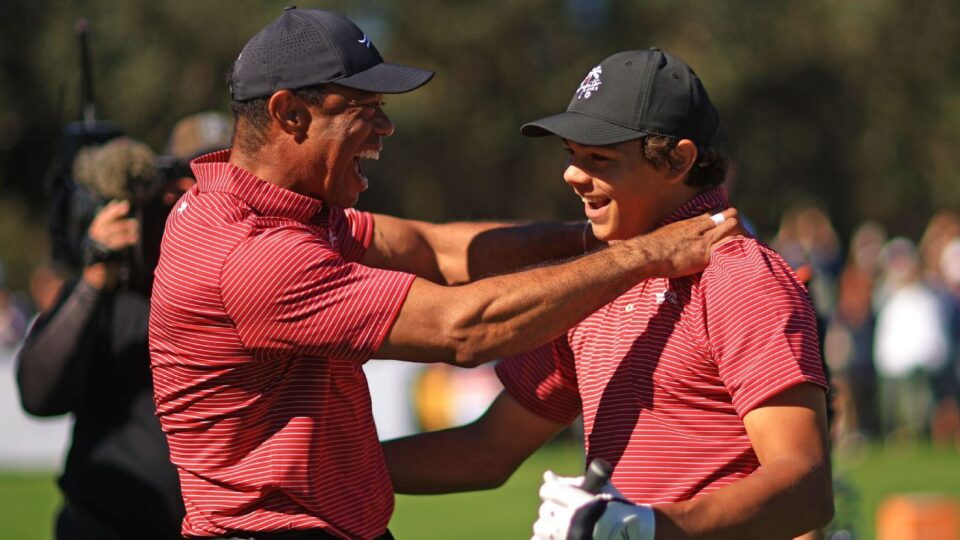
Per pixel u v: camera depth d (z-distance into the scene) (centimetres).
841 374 5122
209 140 1777
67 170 1748
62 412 1591
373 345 1161
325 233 1250
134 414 1575
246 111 1216
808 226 5419
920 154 9419
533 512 3397
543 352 1343
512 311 1150
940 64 9219
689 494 1138
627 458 1162
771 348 1081
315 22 1214
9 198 8825
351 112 1208
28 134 8656
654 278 1182
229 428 1188
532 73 8350
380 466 1255
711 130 1206
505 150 8400
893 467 4288
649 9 8300
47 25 8288
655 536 982
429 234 1467
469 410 4541
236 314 1161
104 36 7900
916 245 9712
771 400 1076
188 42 7781
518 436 1375
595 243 1390
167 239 1206
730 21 8306
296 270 1155
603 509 975
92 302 1573
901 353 5081
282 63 1198
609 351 1204
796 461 1045
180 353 1190
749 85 8538
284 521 1175
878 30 8938
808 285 1600
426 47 8156
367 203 8519
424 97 7931
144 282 1588
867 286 5262
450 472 1380
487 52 8206
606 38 8350
